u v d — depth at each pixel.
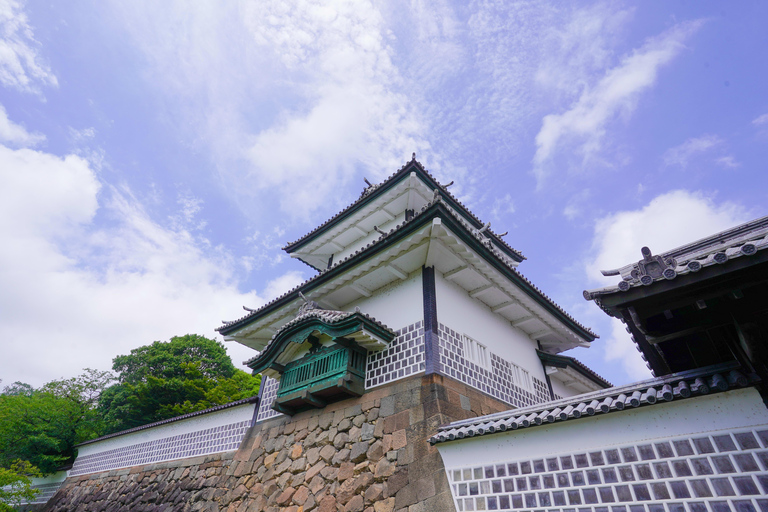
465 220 16.98
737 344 4.99
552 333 13.99
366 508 8.08
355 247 17.69
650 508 5.20
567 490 5.93
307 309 11.60
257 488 10.76
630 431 5.76
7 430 20.67
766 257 3.99
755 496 4.60
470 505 6.77
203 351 34.81
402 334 10.41
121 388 29.81
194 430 15.51
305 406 11.20
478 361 10.80
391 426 8.91
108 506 15.81
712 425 5.17
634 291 4.62
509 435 6.87
